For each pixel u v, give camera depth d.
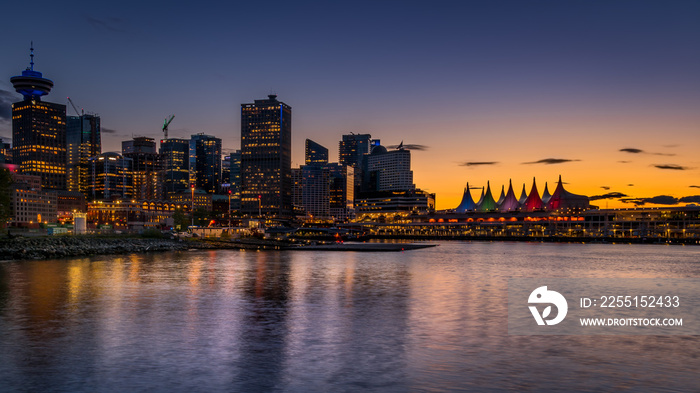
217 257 129.12
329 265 105.06
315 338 34.91
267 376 26.30
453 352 31.61
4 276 73.38
